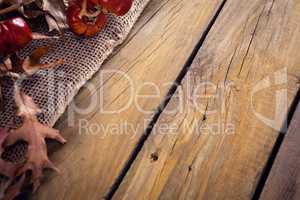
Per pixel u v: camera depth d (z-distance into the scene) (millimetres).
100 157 386
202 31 462
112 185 373
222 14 473
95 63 426
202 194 367
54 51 426
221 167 380
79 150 388
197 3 484
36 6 430
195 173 376
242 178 375
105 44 433
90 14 416
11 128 387
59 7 430
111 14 443
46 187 370
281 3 483
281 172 377
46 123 392
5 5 424
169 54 444
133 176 374
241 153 387
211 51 444
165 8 479
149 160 381
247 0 486
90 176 376
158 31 461
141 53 444
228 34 457
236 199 366
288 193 368
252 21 468
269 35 458
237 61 438
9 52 400
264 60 440
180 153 385
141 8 467
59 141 391
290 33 461
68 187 371
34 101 398
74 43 430
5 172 359
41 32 437
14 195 354
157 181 372
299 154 386
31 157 366
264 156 387
